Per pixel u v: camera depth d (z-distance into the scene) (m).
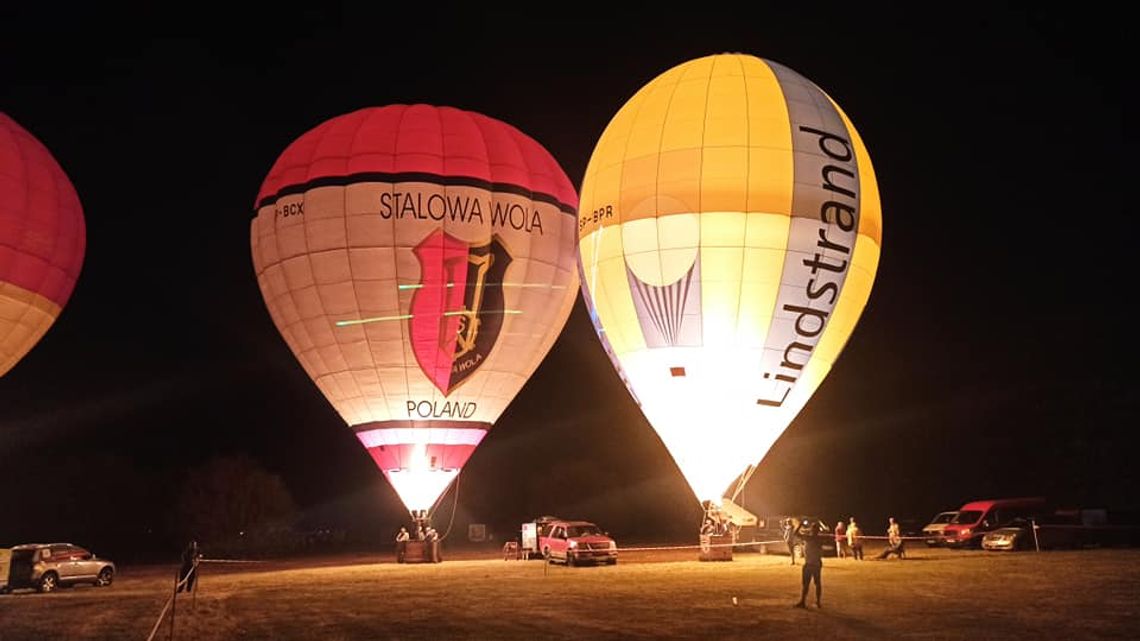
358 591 19.28
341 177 27.34
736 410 21.25
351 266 26.98
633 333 22.06
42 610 17.33
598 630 13.10
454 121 28.88
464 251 27.48
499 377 28.62
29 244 28.33
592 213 22.94
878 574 20.59
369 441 28.27
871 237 22.39
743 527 28.92
